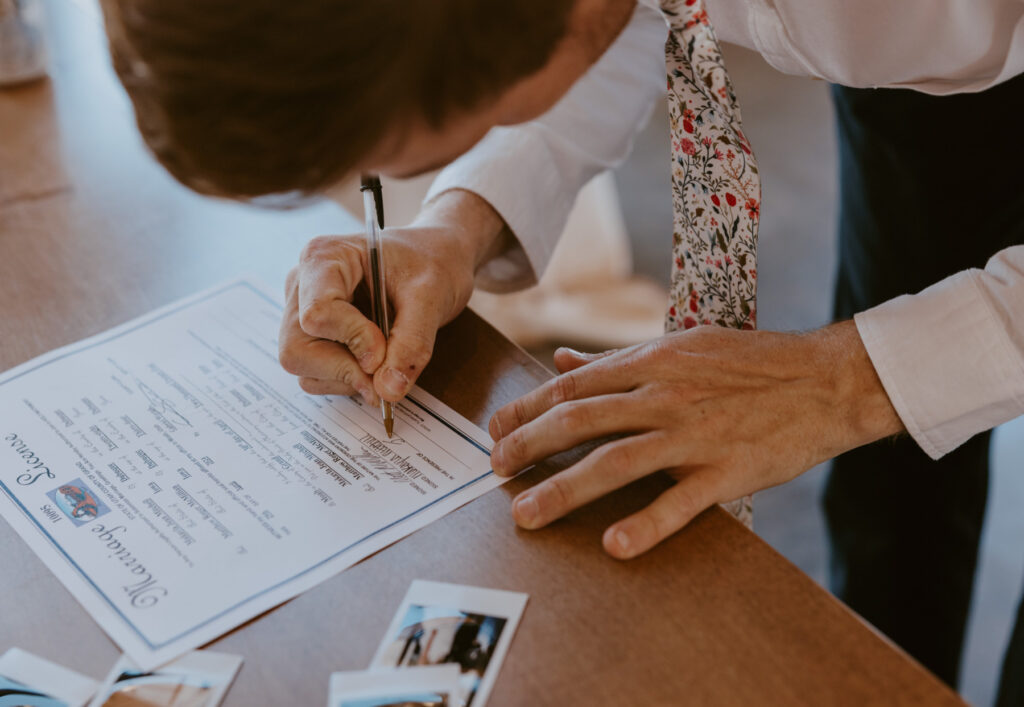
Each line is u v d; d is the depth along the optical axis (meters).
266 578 0.57
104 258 0.86
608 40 0.59
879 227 1.11
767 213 2.38
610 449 0.61
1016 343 0.64
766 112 2.76
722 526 0.60
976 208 1.02
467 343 0.77
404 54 0.43
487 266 0.93
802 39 0.76
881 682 0.51
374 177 0.70
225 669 0.52
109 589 0.57
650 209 2.42
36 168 0.97
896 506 1.21
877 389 0.67
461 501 0.63
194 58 0.41
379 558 0.59
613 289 2.00
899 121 0.99
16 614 0.56
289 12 0.40
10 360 0.75
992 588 1.55
